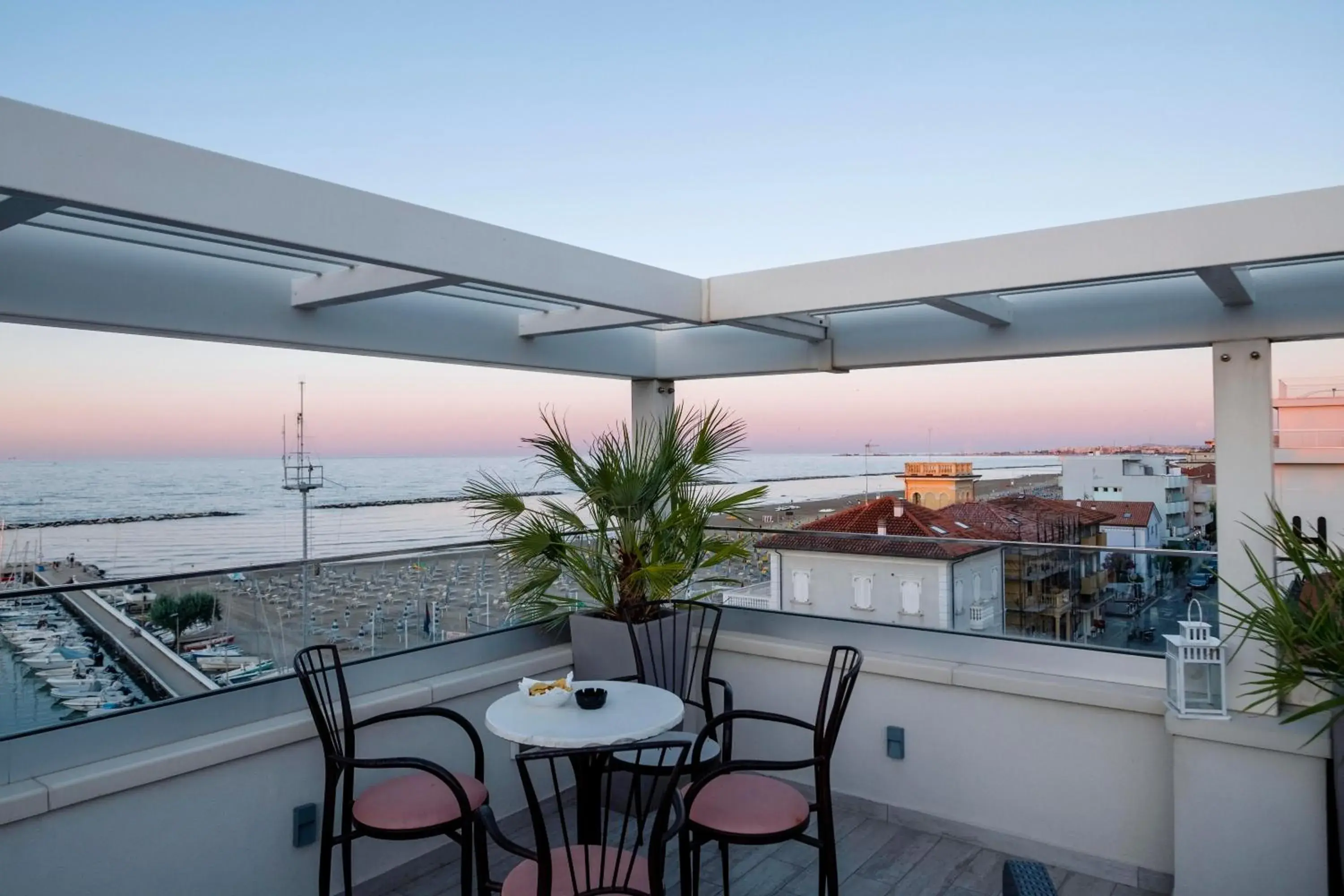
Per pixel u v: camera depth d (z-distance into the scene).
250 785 3.30
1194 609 3.72
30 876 2.75
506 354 4.71
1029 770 3.96
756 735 4.79
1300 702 3.48
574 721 2.98
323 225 2.82
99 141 2.30
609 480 4.39
